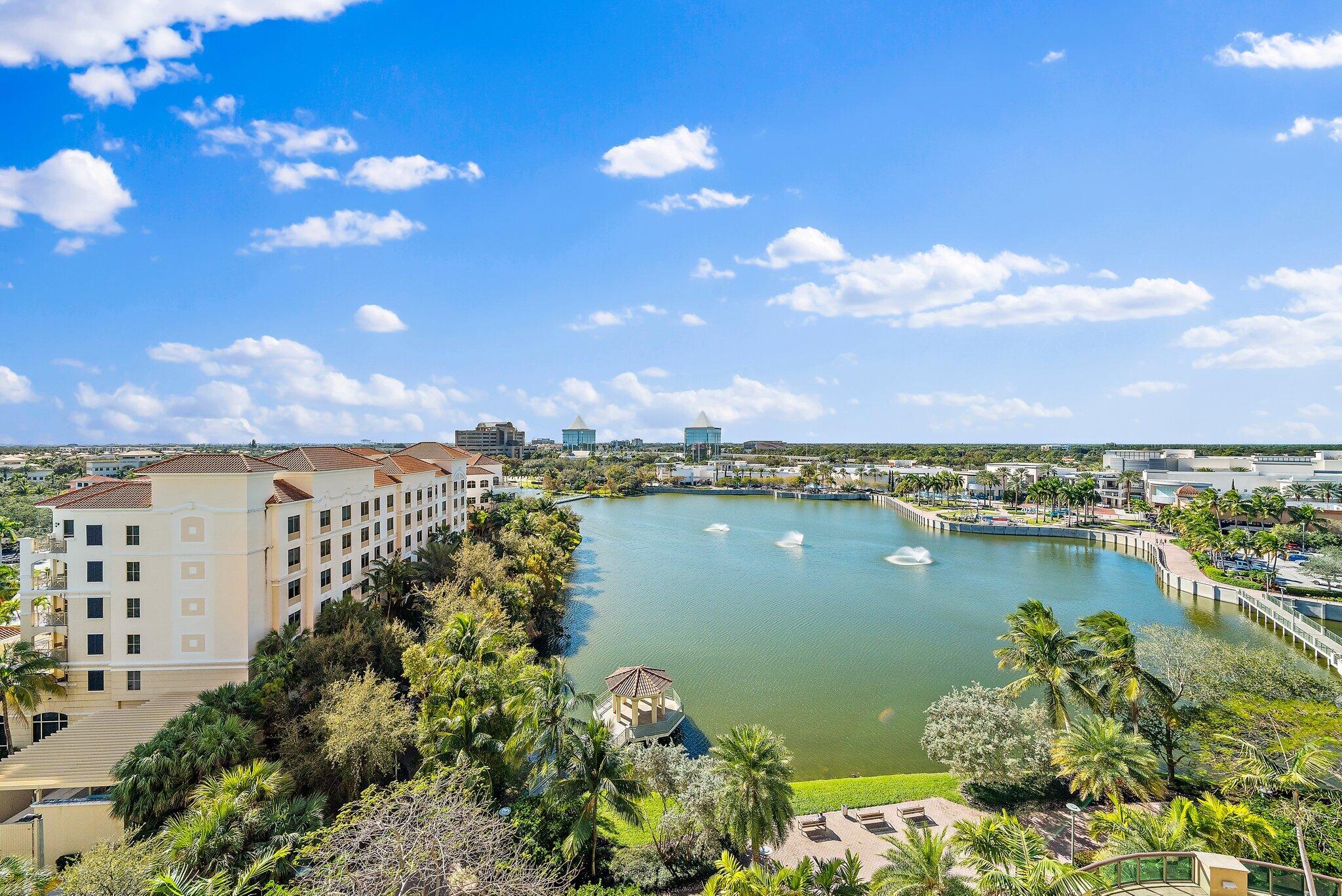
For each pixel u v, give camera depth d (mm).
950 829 35375
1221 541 106688
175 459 49562
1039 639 42375
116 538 47125
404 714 39250
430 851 23984
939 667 67000
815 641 75375
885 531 172000
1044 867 22734
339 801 37469
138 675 47406
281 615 52281
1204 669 40688
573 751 33406
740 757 30719
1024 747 38281
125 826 33438
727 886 24281
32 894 27344
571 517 136750
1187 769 41719
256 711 41188
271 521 51656
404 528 81438
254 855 28094
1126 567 122438
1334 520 125562
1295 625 74125
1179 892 21188
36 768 37938
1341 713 36875
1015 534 161625
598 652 71062
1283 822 29891
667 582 107375
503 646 51062
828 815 37250
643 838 35219
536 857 30062
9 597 65688
